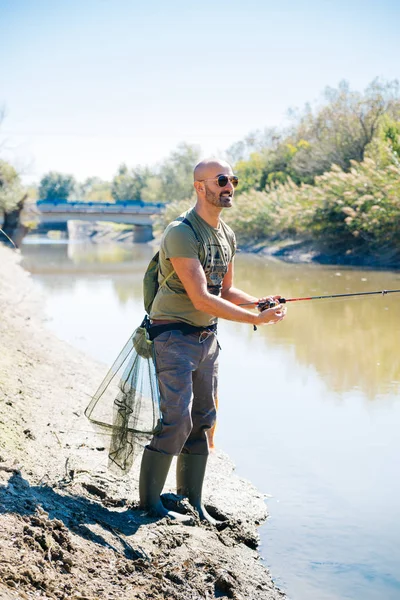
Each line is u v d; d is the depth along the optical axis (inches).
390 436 217.5
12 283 582.2
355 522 162.2
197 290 143.6
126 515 145.5
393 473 189.6
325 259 995.3
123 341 367.9
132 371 150.9
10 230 1286.9
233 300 161.2
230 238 156.9
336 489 179.3
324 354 333.4
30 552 115.4
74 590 111.5
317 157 1493.6
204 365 153.6
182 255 143.7
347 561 145.6
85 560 121.8
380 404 250.5
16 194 1248.2
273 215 1223.5
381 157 1038.4
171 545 136.7
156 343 148.5
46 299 538.6
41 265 940.0
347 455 201.5
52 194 5354.3
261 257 1104.8
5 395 201.8
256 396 261.4
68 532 126.6
